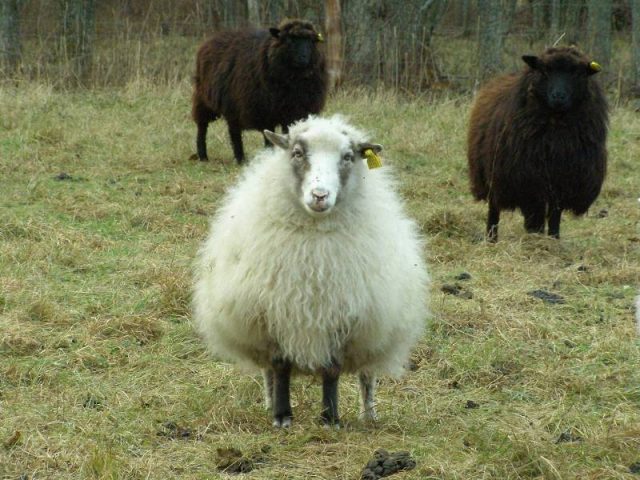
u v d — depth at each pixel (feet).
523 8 74.79
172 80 41.86
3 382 17.42
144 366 18.11
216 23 57.62
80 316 19.42
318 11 53.93
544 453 15.64
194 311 18.86
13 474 15.28
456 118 37.78
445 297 20.54
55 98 37.88
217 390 17.54
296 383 17.67
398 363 16.84
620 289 21.33
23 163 28.30
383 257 16.22
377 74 46.29
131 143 31.94
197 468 15.52
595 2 50.29
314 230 16.01
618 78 48.91
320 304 15.94
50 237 22.30
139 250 22.25
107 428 16.37
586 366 18.39
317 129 16.16
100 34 53.36
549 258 22.72
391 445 15.98
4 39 46.14
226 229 16.65
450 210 24.95
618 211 27.22
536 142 23.13
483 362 18.38
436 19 56.29
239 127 31.24
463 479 15.24
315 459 15.61
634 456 15.76
